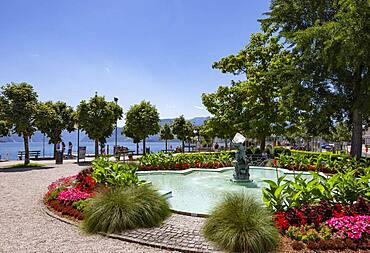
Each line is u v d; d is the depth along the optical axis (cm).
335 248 469
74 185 973
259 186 1116
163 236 540
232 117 2138
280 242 497
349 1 1439
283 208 618
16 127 1814
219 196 933
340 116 1922
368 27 1444
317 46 1666
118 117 2888
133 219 582
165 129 4338
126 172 876
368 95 1561
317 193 646
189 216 679
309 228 525
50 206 768
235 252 471
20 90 1808
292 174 1400
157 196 682
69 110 3048
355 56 1470
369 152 3750
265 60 2238
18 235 555
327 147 4006
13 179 1300
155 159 1584
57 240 530
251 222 498
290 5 1916
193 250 479
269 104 2095
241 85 2200
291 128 2070
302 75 1748
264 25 2136
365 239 489
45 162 2272
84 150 2391
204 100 2255
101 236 553
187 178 1323
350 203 659
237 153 1213
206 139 3838
